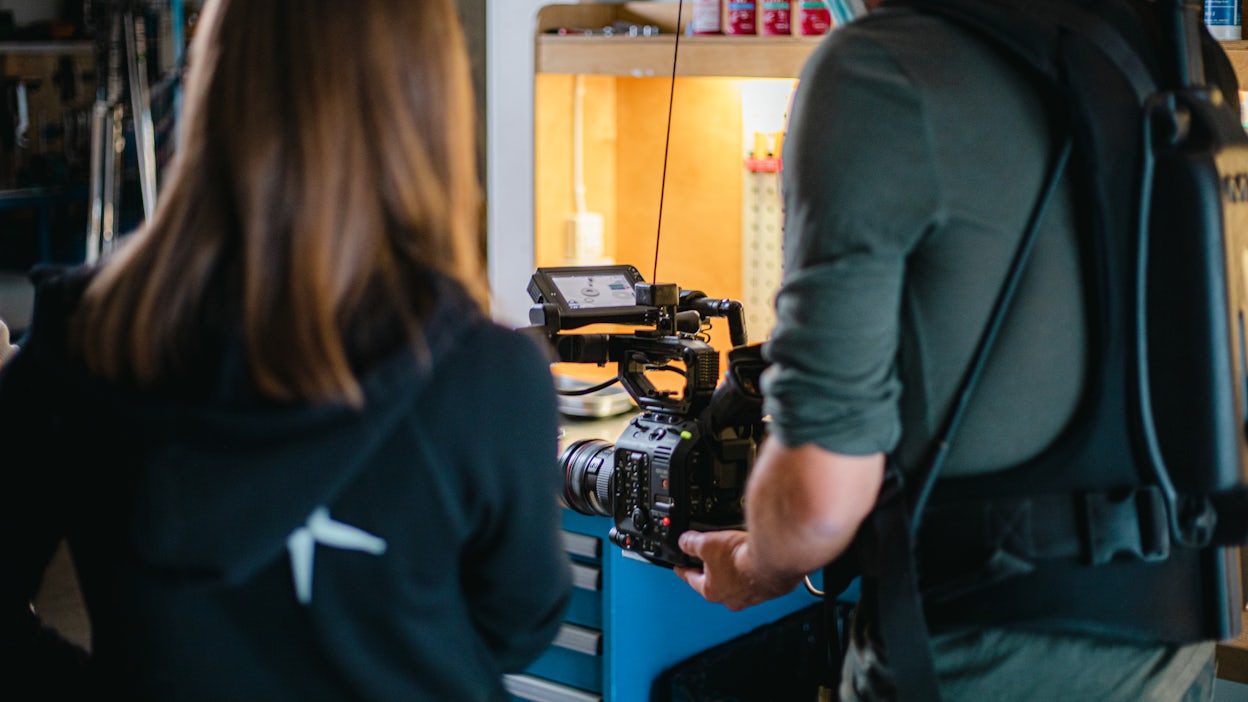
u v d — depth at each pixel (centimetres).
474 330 109
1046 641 125
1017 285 122
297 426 101
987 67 121
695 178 335
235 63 104
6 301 719
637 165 344
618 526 193
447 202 110
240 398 102
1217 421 118
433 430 106
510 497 111
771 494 126
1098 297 120
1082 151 119
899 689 124
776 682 235
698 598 223
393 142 104
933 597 126
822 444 119
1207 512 121
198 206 105
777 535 127
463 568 117
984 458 124
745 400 173
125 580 106
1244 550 164
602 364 205
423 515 107
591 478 202
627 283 225
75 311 110
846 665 139
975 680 126
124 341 105
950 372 122
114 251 115
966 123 118
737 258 333
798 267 122
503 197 335
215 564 102
